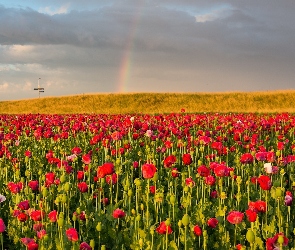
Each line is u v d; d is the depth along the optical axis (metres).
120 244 6.75
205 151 14.41
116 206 7.75
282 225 6.82
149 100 77.38
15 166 11.08
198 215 6.91
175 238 6.68
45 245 5.97
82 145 15.68
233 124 19.38
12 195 8.92
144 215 7.45
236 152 13.73
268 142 17.12
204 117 24.91
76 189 9.67
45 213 6.91
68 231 5.60
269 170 8.70
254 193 8.82
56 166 11.56
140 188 7.87
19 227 7.21
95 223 7.03
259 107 69.25
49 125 20.58
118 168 9.65
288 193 7.54
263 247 5.84
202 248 6.40
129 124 15.07
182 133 15.93
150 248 5.94
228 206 8.02
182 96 79.56
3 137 13.38
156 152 13.43
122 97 79.81
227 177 10.66
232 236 6.88
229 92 81.31
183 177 9.26
